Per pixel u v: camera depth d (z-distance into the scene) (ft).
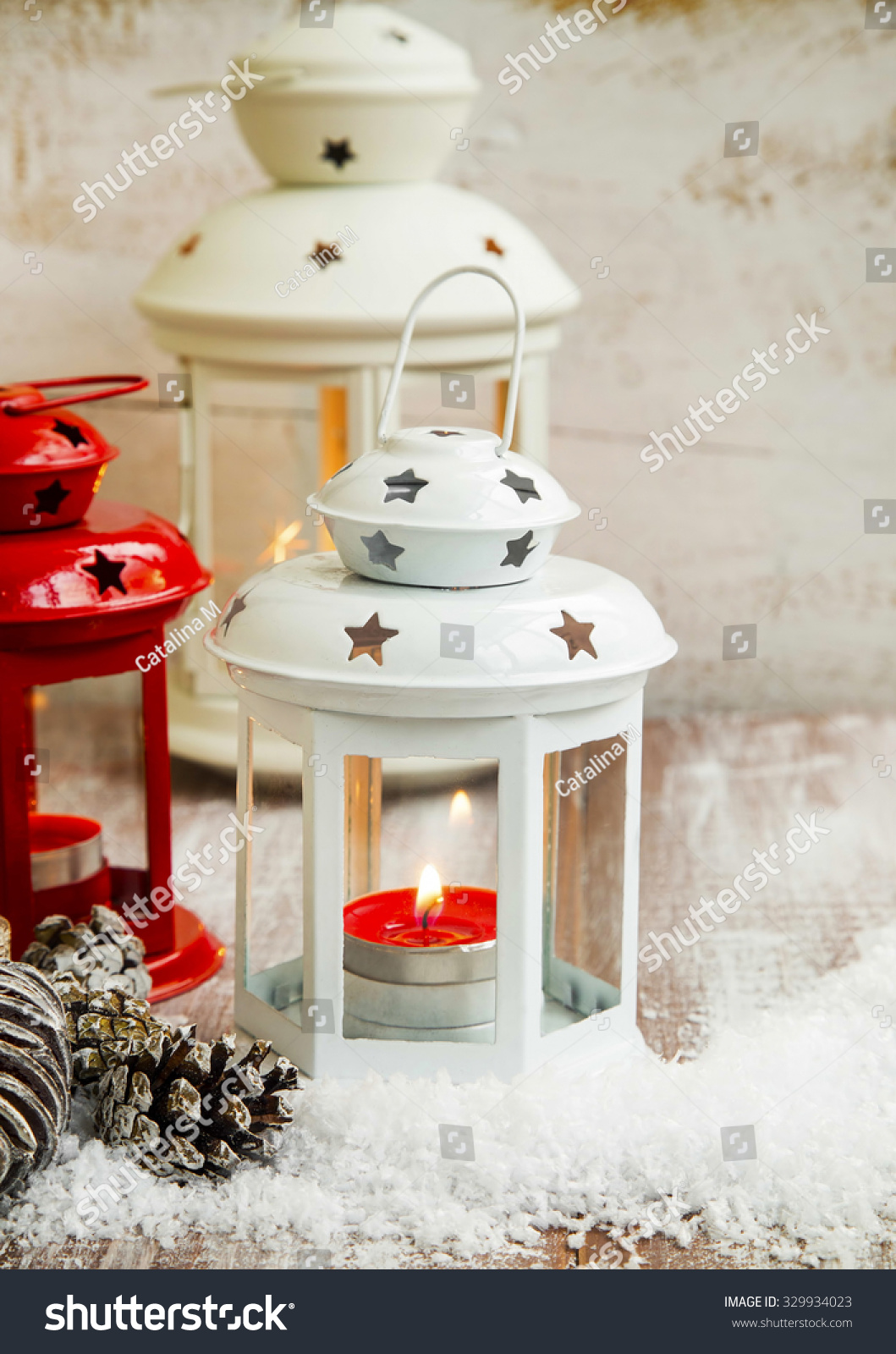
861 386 3.72
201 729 3.41
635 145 3.59
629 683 2.60
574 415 3.74
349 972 2.65
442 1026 2.64
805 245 3.65
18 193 3.54
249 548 3.76
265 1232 2.50
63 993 2.63
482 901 2.73
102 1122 2.56
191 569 2.84
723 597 3.86
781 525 3.81
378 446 2.62
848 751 3.59
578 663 2.54
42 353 3.59
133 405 3.66
